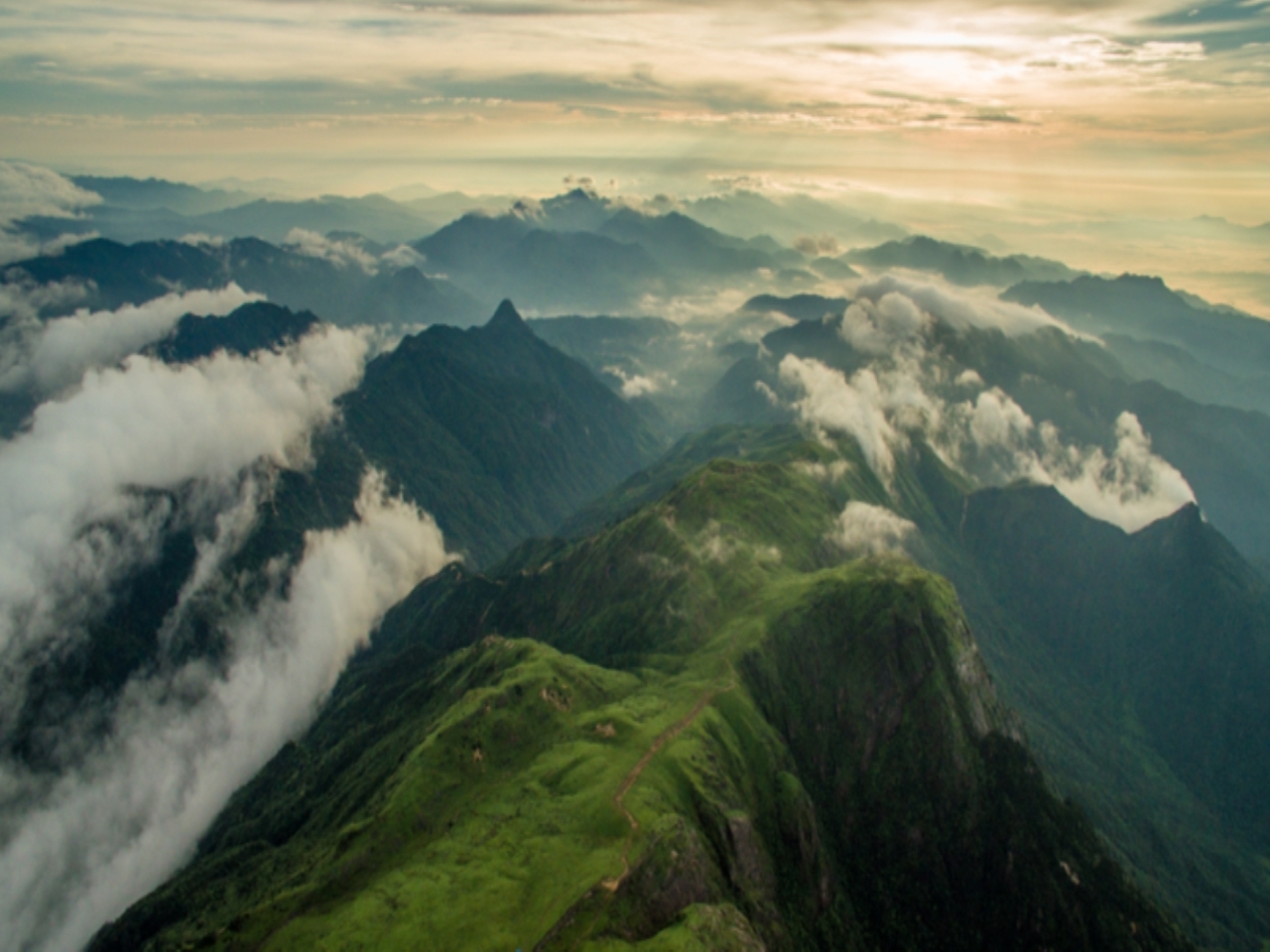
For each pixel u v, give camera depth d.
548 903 135.88
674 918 139.75
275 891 180.25
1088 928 198.88
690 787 174.00
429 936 131.12
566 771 176.38
